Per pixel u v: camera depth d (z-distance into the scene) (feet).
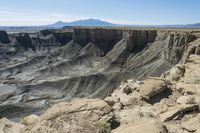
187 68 58.29
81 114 28.99
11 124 30.48
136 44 333.83
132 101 37.76
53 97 222.48
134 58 312.09
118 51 343.46
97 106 30.42
